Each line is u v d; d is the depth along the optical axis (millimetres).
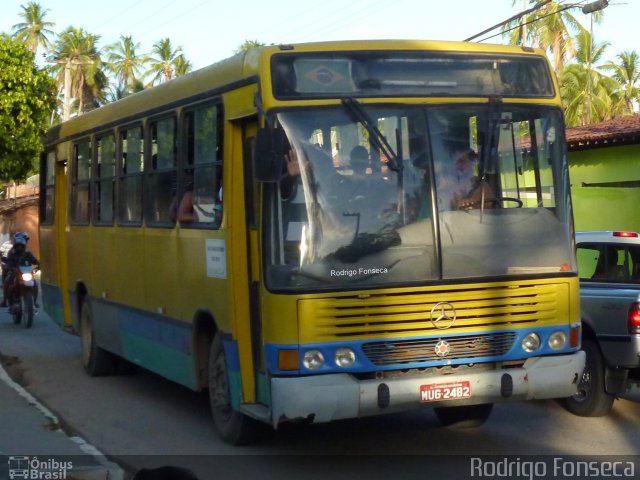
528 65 7910
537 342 7559
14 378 12383
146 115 10055
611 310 9016
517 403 10219
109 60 68625
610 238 9430
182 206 9000
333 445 8430
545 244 7652
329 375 7023
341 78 7375
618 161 22672
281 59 7289
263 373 7500
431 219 7324
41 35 67875
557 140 7863
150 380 12180
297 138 7176
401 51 7523
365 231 7195
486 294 7379
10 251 19234
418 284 7207
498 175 7590
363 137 7297
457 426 9031
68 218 13344
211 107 8312
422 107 7457
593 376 9289
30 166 20484
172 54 68938
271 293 7055
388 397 7027
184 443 8617
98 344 12102
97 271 11969
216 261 8109
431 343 7238
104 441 8742
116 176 11117
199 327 8758
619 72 52750
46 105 20500
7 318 19953
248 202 7746
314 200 7141
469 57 7715
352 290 7090
